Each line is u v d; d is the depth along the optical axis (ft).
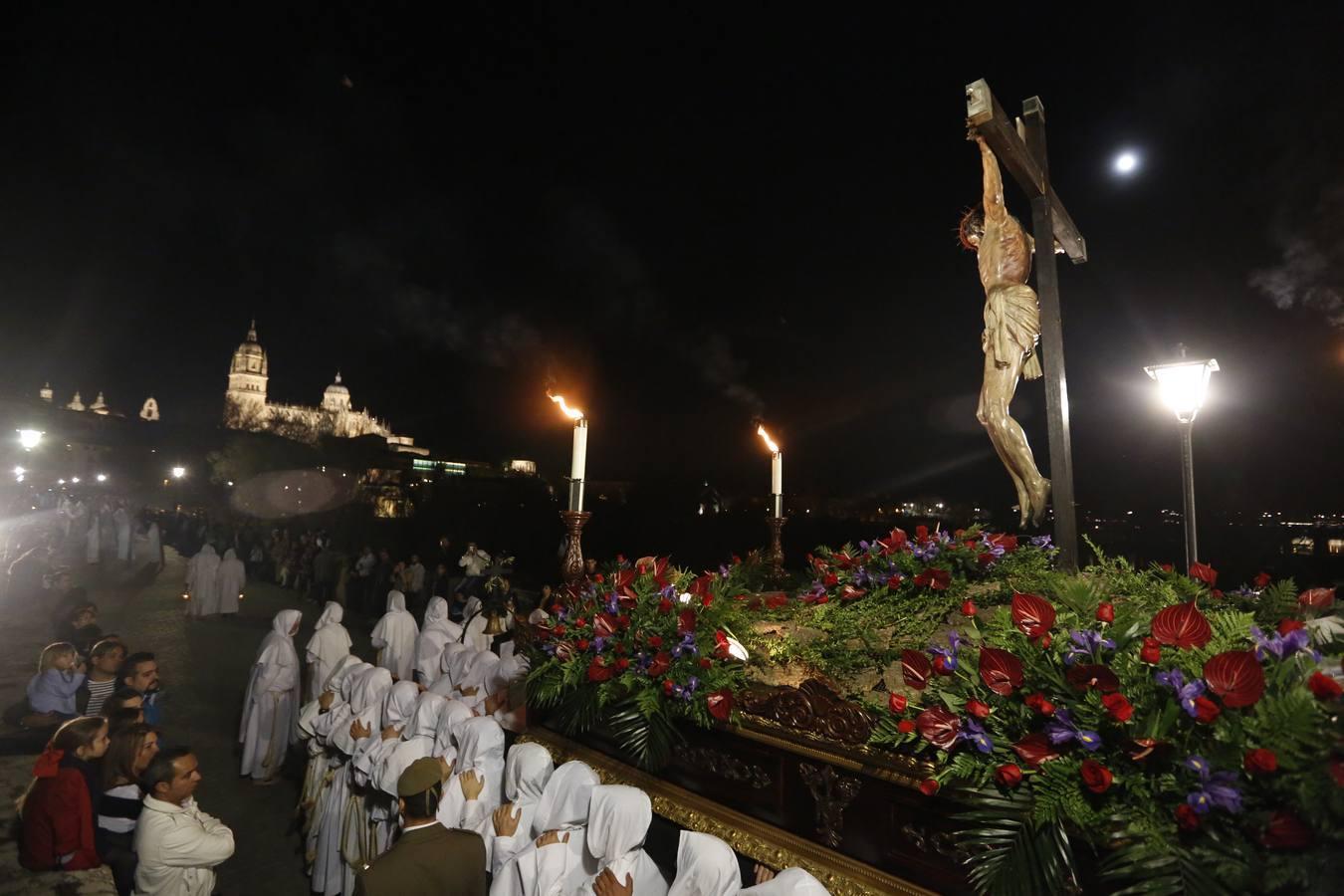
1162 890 5.40
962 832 6.27
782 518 16.93
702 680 9.55
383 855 9.19
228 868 15.75
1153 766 5.93
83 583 57.82
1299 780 5.20
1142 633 7.07
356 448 169.78
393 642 26.48
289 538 69.41
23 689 26.96
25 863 12.77
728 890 7.80
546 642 11.83
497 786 12.25
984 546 11.10
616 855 8.61
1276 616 9.41
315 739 17.03
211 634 40.93
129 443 239.30
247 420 384.27
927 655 7.72
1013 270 10.77
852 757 7.57
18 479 144.66
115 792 13.39
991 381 11.02
